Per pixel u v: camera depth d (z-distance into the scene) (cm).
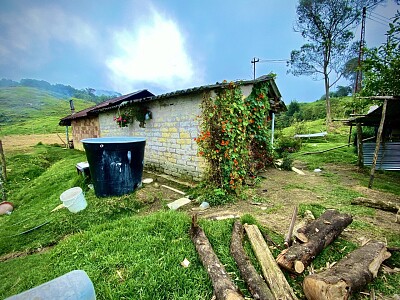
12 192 672
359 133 708
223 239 246
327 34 2023
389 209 331
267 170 659
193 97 495
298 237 219
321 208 340
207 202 386
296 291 175
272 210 339
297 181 531
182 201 408
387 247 219
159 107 598
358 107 759
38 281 210
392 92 600
